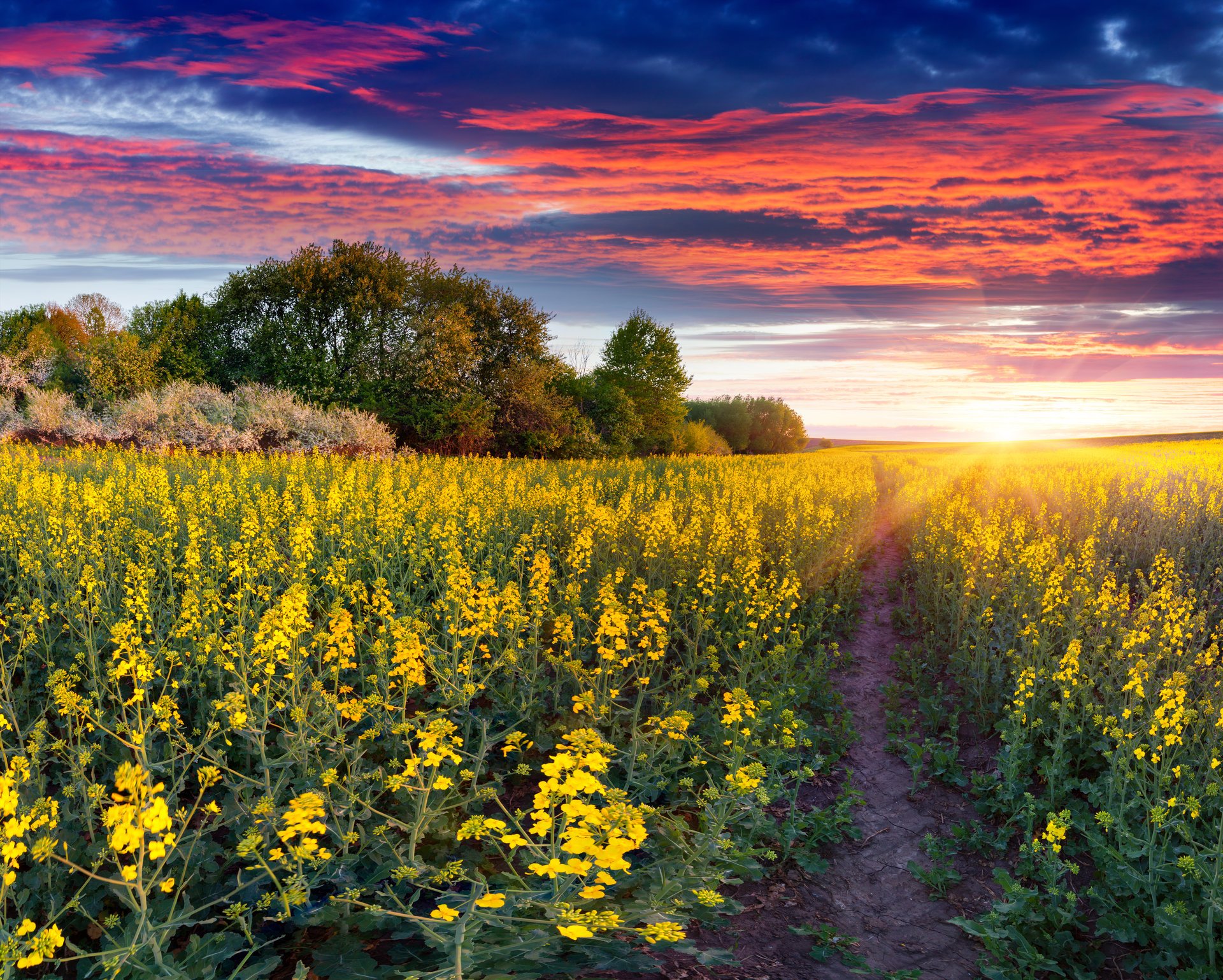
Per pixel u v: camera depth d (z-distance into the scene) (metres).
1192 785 5.58
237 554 9.36
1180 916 4.42
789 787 6.70
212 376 42.66
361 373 43.62
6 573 9.37
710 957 3.99
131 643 5.68
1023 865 5.46
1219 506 15.97
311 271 43.97
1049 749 6.95
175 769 5.49
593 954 3.72
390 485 14.47
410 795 5.12
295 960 3.86
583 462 31.89
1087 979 4.37
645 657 7.68
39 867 4.12
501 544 11.59
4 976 2.83
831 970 4.39
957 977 4.50
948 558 12.40
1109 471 24.80
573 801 3.27
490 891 4.22
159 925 3.51
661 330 60.50
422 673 5.45
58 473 14.45
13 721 5.43
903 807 6.62
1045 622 8.48
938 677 9.40
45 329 61.38
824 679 8.55
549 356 50.41
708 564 10.37
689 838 5.19
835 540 13.95
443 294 47.41
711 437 75.81
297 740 5.20
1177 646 8.01
